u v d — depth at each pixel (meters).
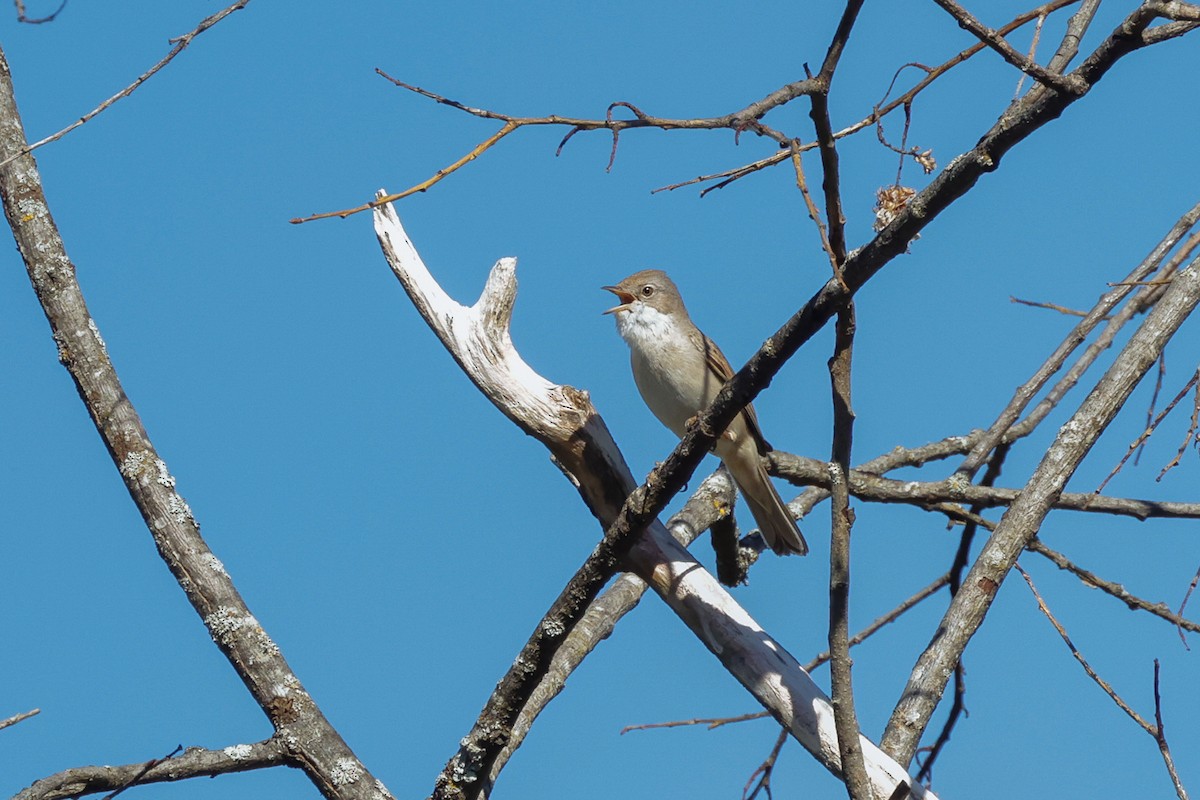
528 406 9.97
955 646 9.12
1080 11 8.95
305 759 9.14
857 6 7.14
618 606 12.16
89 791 8.41
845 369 7.87
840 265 7.80
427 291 10.28
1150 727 8.73
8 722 8.27
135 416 10.12
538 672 9.13
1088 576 10.95
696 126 7.34
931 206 7.43
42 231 10.34
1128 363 9.62
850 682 7.70
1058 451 9.59
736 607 9.77
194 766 8.80
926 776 9.78
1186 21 6.86
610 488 10.05
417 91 7.55
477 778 9.32
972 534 11.21
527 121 7.50
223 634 9.50
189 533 9.80
